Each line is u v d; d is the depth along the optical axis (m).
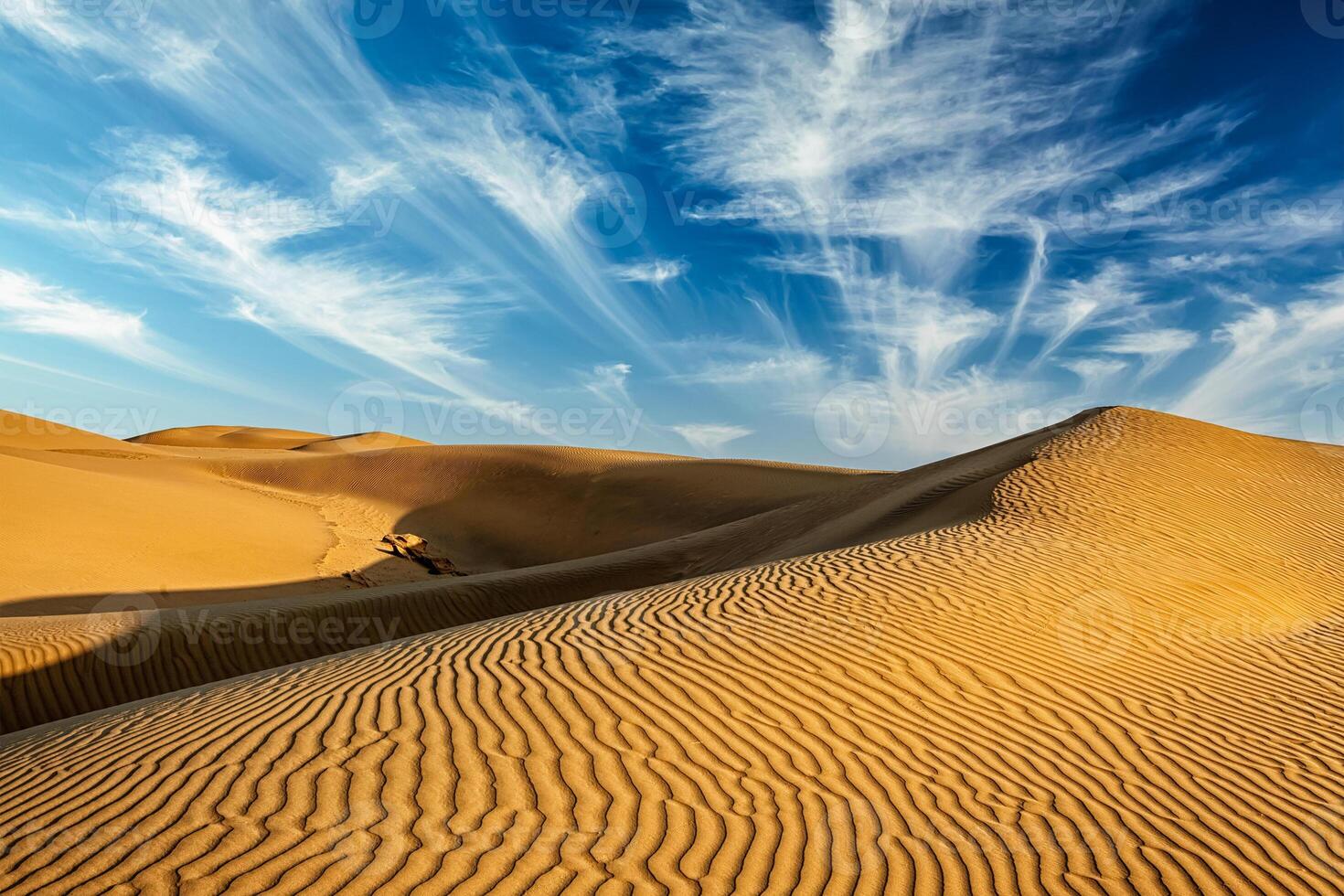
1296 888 4.32
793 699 6.15
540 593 20.92
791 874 4.02
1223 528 13.50
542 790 4.58
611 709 5.75
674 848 4.14
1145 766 5.74
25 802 4.38
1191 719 6.71
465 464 53.19
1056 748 5.86
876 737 5.70
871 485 27.77
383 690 6.02
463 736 5.18
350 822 4.10
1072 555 10.88
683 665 6.66
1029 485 15.18
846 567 9.92
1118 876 4.29
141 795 4.37
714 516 40.78
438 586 20.11
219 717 5.62
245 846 3.85
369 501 49.97
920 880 4.07
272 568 26.84
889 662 6.95
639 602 8.90
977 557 10.44
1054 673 7.21
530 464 51.75
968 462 23.98
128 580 21.59
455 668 6.55
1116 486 15.06
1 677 11.12
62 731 6.09
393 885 3.62
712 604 8.48
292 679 6.71
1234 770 5.82
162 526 27.98
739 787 4.84
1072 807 5.02
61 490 28.50
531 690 6.03
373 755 4.85
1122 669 7.56
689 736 5.43
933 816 4.74
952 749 5.66
